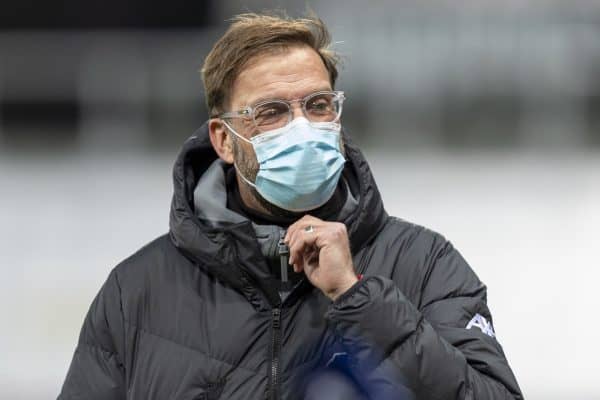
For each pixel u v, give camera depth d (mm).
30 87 53312
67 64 53375
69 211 38719
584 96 53188
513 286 26844
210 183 9367
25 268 30188
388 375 8297
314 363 8797
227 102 9242
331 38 9422
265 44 9031
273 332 8883
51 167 48906
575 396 20297
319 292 9023
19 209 39188
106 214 37969
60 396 9305
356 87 53812
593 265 28672
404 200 38938
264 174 8969
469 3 54188
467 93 53750
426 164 47531
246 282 8953
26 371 21766
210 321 9008
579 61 53312
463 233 33281
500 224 34344
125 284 9367
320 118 9078
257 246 8852
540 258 29609
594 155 49281
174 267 9359
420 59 53875
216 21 55750
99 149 53000
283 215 9289
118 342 9195
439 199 38906
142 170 47812
